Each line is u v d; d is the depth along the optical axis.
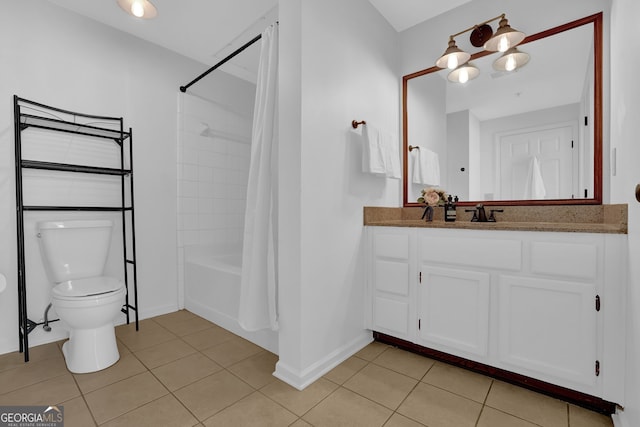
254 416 1.27
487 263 1.49
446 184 2.18
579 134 1.71
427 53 2.24
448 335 1.63
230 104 3.02
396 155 2.07
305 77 1.51
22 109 1.86
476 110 2.06
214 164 2.88
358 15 1.91
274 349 1.84
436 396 1.40
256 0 1.97
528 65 1.87
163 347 1.90
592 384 1.25
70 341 1.66
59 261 1.82
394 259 1.84
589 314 1.25
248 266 1.71
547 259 1.34
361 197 1.94
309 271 1.54
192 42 2.47
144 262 2.42
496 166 1.99
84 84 2.12
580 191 1.71
